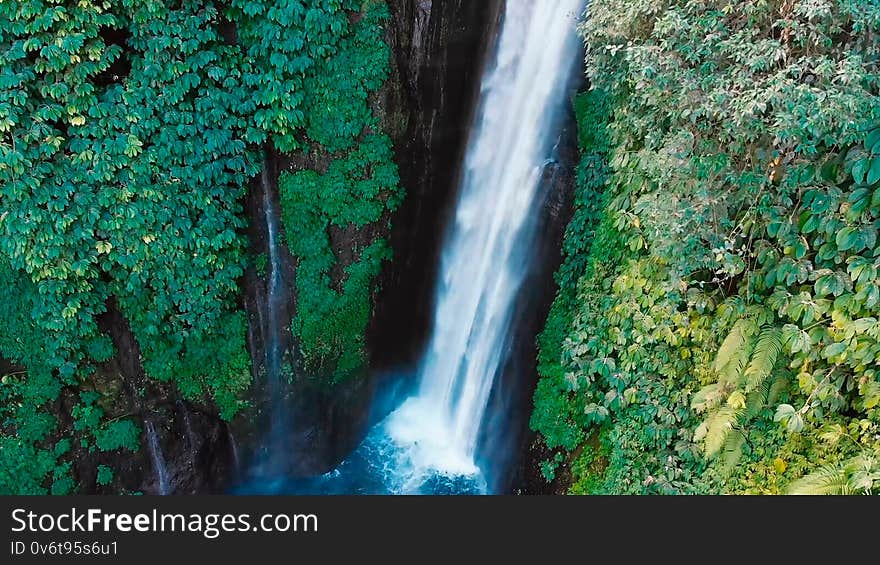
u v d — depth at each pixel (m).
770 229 7.10
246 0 9.88
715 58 6.96
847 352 6.68
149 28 9.45
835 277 6.66
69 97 9.21
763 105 6.22
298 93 10.65
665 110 7.73
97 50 9.13
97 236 10.08
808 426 7.35
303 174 11.50
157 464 11.81
